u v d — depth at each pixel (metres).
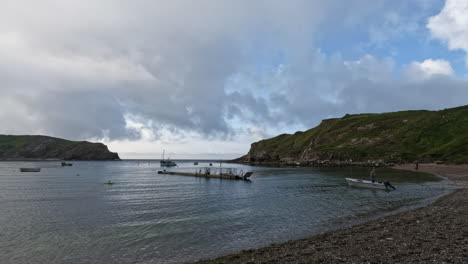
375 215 22.41
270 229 19.41
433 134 109.56
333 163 114.75
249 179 64.50
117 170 121.88
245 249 15.09
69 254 15.20
